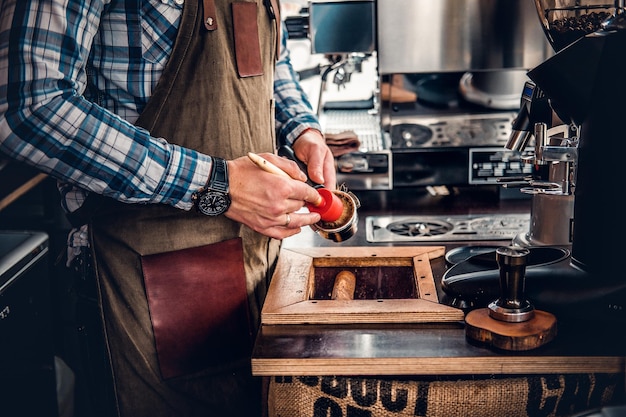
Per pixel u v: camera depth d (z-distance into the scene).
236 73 1.53
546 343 1.25
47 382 2.29
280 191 1.35
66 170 1.30
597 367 1.22
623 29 1.23
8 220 2.63
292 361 1.24
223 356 1.58
